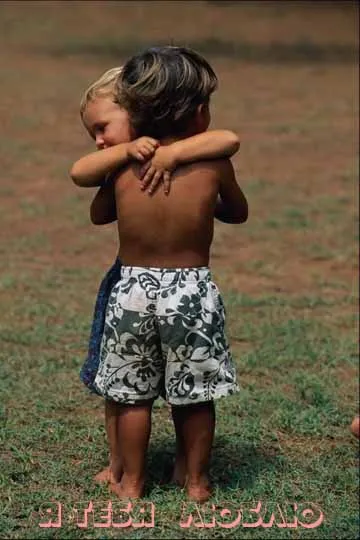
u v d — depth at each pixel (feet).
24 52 116.67
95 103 22.86
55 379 32.12
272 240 53.36
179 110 22.18
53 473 24.64
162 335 22.11
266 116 88.48
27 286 43.86
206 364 22.21
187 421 22.88
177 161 22.07
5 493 23.48
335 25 142.10
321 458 26.84
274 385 32.55
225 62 114.93
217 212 23.90
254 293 44.01
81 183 22.77
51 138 79.00
